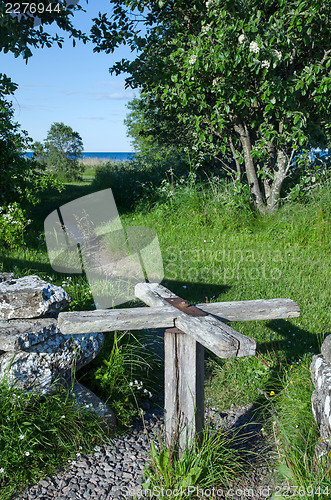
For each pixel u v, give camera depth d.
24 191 9.35
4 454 2.58
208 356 4.21
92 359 3.39
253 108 9.14
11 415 2.69
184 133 13.64
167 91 9.14
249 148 9.34
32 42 7.99
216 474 2.54
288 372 3.64
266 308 2.73
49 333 3.12
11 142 9.00
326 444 2.41
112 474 2.66
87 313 2.51
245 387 3.63
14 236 7.71
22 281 3.41
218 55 7.81
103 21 9.66
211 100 9.57
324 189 9.13
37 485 2.55
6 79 7.97
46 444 2.78
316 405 2.64
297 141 8.73
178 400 2.54
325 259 6.86
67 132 24.78
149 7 9.59
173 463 2.54
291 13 7.66
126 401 3.36
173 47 9.50
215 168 11.30
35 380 2.99
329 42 8.27
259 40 7.44
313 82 8.25
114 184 13.84
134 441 3.03
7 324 3.09
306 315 4.79
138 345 4.02
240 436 3.03
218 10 7.84
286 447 2.57
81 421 2.94
